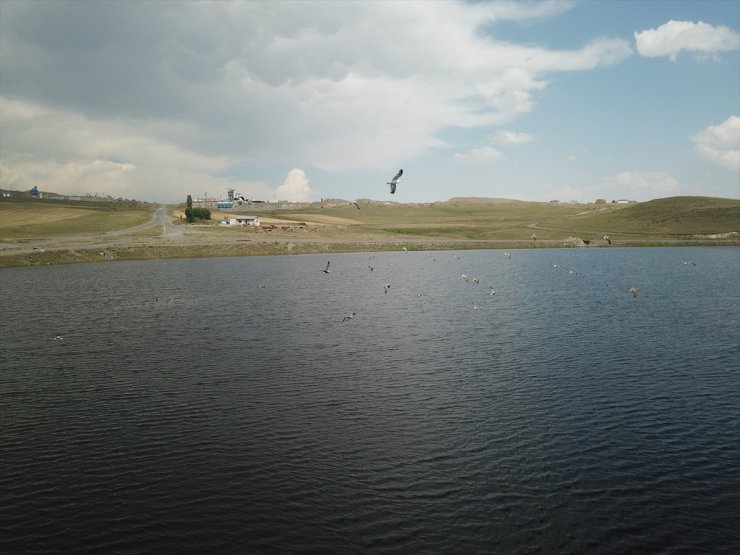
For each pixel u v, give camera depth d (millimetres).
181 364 60812
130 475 37438
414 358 63438
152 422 45594
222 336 73312
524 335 74562
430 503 34594
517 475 37812
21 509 33594
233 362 61625
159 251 191250
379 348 67625
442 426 45125
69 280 129250
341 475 37625
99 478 37031
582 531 32062
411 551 30344
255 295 107812
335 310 92125
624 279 134875
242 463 39094
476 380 56031
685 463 39469
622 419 46688
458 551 30359
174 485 36281
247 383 54844
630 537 31594
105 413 47344
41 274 141000
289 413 47562
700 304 98875
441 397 51375
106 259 177000
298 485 36375
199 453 40438
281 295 108125
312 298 104438
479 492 35812
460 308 94500
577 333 75750
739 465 39188
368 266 166000
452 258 196125
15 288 116375
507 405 49562
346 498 35000
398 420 46250
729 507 34312
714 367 60438
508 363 61656
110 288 116625
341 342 70375
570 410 48500
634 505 34500
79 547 30375
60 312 89562
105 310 91438
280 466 38719
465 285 123625
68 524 32250
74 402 49719
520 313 90062
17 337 72438
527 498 35156
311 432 43938
